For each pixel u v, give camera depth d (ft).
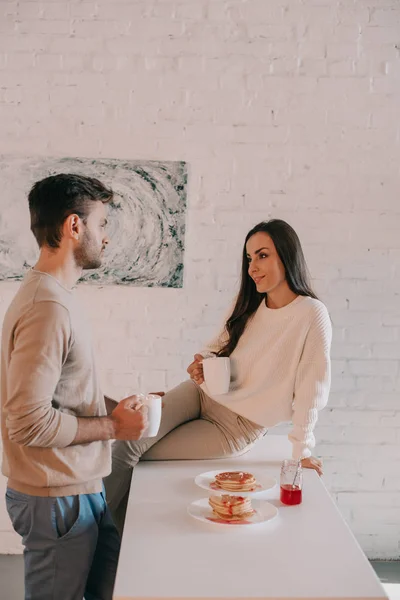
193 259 10.44
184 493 6.41
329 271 10.52
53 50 10.23
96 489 5.72
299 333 7.63
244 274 8.16
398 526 10.58
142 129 10.33
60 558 5.49
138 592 4.38
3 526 10.49
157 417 6.32
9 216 10.20
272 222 7.96
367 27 10.40
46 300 5.24
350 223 10.50
